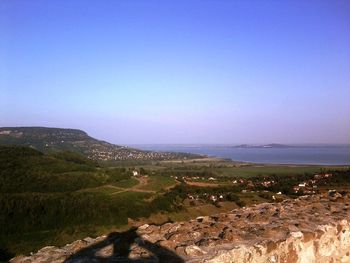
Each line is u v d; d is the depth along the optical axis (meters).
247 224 5.25
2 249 30.78
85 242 4.61
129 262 3.84
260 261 4.34
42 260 4.05
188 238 4.55
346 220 5.79
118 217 41.94
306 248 4.99
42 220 37.84
